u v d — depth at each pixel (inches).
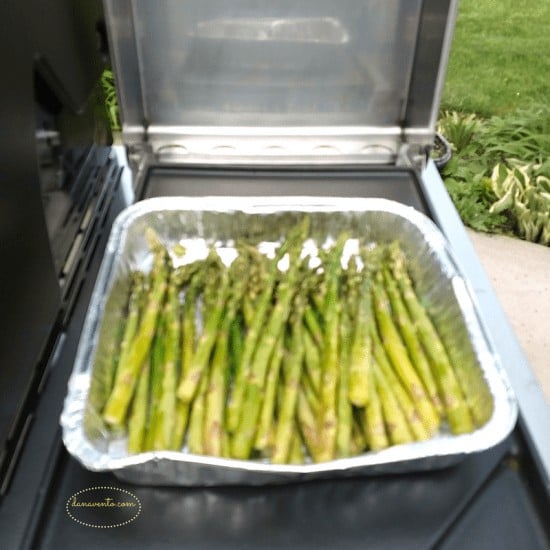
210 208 54.7
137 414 39.0
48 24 42.2
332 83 64.7
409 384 41.5
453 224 58.5
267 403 39.2
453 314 44.8
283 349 43.1
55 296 42.5
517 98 133.0
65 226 47.6
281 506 36.0
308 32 61.0
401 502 36.2
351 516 35.5
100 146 59.7
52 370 42.7
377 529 34.9
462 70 141.4
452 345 44.1
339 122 67.7
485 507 35.9
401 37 61.1
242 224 55.9
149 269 53.1
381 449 37.3
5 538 33.7
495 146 118.0
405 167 64.0
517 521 35.3
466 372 41.5
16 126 35.4
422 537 34.6
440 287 47.7
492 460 38.0
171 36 60.6
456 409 39.6
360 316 44.6
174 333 43.7
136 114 64.4
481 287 51.6
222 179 62.1
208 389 40.1
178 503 35.9
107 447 38.2
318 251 54.3
